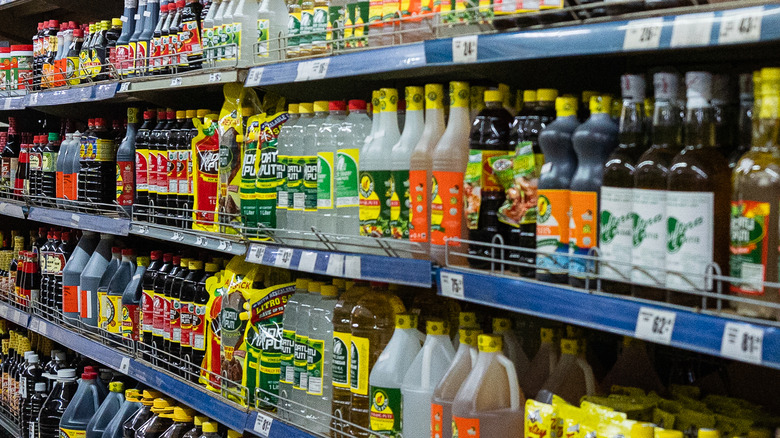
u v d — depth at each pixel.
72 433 3.30
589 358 1.77
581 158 1.40
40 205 3.90
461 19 1.64
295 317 2.25
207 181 2.64
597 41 1.29
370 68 1.76
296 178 2.18
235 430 2.42
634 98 1.33
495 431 1.55
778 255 1.10
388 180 1.85
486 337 1.58
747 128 1.29
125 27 3.29
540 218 1.47
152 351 2.93
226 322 2.44
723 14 1.12
